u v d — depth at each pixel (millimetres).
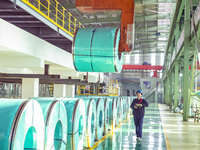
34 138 4746
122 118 17812
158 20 38875
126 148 9078
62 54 17406
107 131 12781
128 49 11742
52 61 15430
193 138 11656
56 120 5723
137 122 10695
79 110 7270
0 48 10391
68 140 6840
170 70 35469
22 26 15594
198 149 9352
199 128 15133
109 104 13359
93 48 10898
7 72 19156
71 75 21109
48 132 5305
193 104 25188
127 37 11781
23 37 11586
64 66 18156
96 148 8898
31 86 14359
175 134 12719
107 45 10828
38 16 13539
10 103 4281
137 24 43312
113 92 39438
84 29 11336
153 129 14422
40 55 13586
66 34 18125
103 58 10898
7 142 3938
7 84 21281
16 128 3994
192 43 17969
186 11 18359
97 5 12086
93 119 9203
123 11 11922
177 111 28141
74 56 11086
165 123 17531
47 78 14164
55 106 5602
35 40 12938
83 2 12133
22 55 12688
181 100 33156
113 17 38312
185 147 9641
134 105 10734
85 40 11008
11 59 13570
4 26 9891
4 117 4066
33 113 4559
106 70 11281
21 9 12227
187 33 18422
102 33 11070
